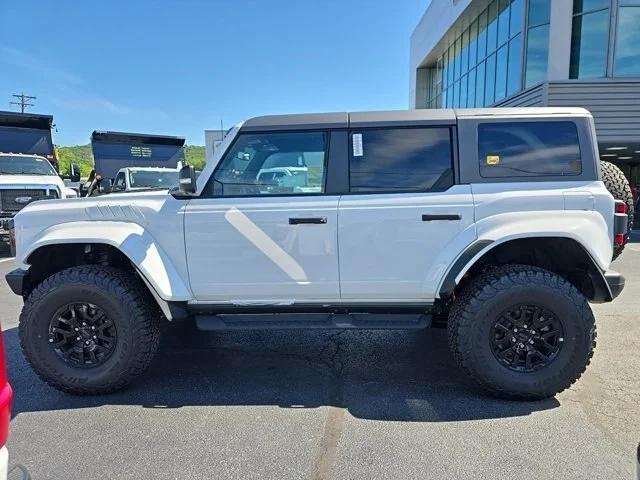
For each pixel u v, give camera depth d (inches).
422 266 129.7
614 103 509.0
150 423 118.3
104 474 97.3
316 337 184.4
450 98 885.2
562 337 124.7
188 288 134.6
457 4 741.9
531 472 96.7
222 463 100.8
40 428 116.0
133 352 130.9
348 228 129.9
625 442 107.7
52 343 131.5
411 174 132.5
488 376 125.9
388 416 121.0
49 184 415.8
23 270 139.3
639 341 173.3
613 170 156.6
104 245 138.5
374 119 134.3
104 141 534.9
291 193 134.2
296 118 136.0
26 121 491.8
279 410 124.7
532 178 129.7
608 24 503.8
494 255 138.6
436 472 97.0
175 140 574.2
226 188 135.5
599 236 125.3
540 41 551.5
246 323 138.7
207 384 141.8
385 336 185.0
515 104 588.1
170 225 132.9
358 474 96.5
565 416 119.8
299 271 132.3
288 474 96.8
